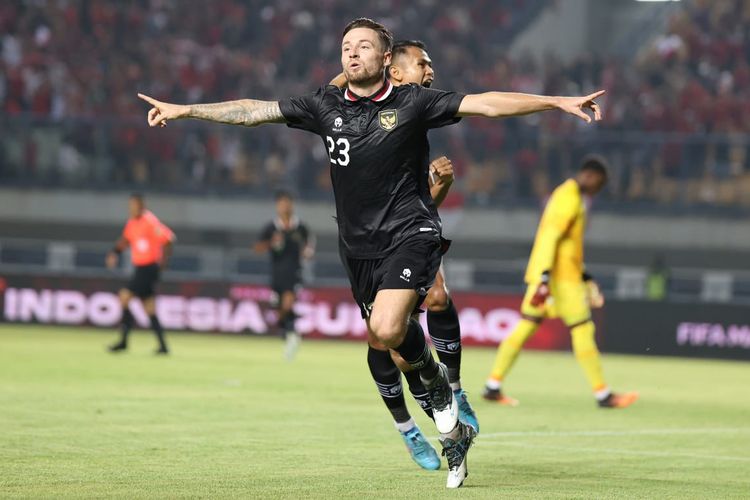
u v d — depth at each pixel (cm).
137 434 2345
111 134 7519
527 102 1631
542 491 1734
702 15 9319
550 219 3203
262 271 7069
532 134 7525
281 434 2420
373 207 1723
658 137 7500
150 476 1794
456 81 8581
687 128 8125
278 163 7619
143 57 8481
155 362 4431
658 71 8738
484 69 8875
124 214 7512
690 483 1888
